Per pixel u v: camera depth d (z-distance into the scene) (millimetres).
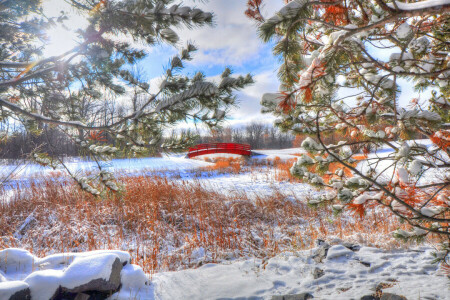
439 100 2424
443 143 1981
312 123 2732
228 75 2375
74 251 4977
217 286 3498
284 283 3498
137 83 3021
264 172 14258
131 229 6020
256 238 5480
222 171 14961
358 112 2461
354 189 2248
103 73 3150
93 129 2885
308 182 2496
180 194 8172
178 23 2332
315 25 2307
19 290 2547
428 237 3848
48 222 6215
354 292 3041
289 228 6055
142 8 2334
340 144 2533
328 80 1758
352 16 1960
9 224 6121
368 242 4574
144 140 2965
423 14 1376
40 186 8734
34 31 4160
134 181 9484
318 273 3627
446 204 2145
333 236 5004
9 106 2857
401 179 1939
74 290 2828
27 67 2871
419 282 3111
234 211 6945
